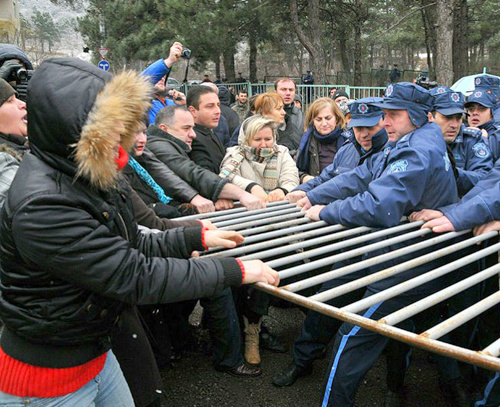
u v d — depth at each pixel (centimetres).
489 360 121
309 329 294
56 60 138
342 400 243
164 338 282
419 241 249
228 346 301
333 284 297
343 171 335
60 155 137
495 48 4272
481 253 204
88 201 140
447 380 276
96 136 130
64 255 134
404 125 250
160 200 299
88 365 154
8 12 3120
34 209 131
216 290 155
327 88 1360
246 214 271
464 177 301
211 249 210
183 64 3581
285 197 326
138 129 148
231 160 349
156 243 176
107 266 138
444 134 326
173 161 307
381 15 3884
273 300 394
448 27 1396
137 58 2012
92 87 133
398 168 235
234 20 1955
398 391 280
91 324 146
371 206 234
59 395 148
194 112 367
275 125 357
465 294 277
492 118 416
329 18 2908
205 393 292
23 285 141
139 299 146
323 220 255
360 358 241
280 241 220
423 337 132
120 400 174
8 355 146
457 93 323
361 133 308
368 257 268
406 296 245
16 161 205
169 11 1902
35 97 134
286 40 3600
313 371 315
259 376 308
